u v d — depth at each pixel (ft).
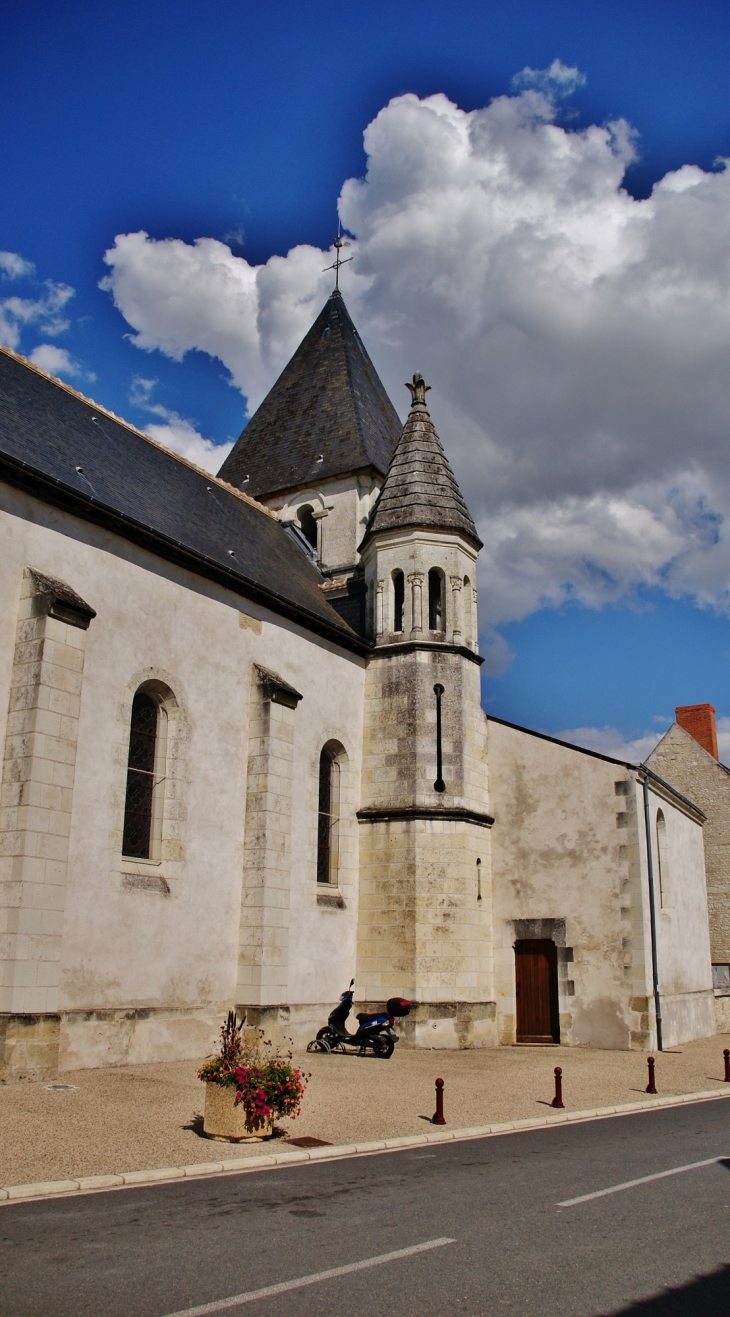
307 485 99.14
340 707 69.72
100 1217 23.16
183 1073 46.01
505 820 73.20
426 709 71.00
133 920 48.98
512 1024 68.95
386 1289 18.38
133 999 48.34
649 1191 26.40
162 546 53.67
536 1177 28.12
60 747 44.91
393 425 109.91
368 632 75.66
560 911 69.56
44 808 43.80
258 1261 19.92
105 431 64.28
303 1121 36.88
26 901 42.42
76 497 48.47
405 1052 61.52
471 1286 18.65
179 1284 18.44
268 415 108.99
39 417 56.18
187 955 52.19
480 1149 32.94
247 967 55.36
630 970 66.54
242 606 60.49
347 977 65.82
